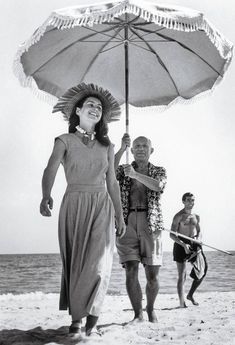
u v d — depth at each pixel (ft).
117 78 22.49
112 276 99.04
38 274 142.82
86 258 15.02
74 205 15.40
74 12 16.30
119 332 16.20
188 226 28.35
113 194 16.39
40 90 21.07
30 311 22.54
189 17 16.56
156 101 22.89
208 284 84.28
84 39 20.68
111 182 16.35
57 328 17.16
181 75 21.95
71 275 15.10
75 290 14.92
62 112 16.62
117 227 16.56
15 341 14.99
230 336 16.11
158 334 16.25
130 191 18.62
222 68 20.43
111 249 15.52
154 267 18.37
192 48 20.66
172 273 114.73
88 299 14.87
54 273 144.87
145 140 19.13
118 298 30.99
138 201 18.49
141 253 18.38
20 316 20.49
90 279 14.88
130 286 18.26
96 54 21.53
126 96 20.27
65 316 20.40
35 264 196.13
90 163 15.58
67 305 15.78
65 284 15.69
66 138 15.66
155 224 18.17
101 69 22.09
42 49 20.02
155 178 18.54
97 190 15.58
